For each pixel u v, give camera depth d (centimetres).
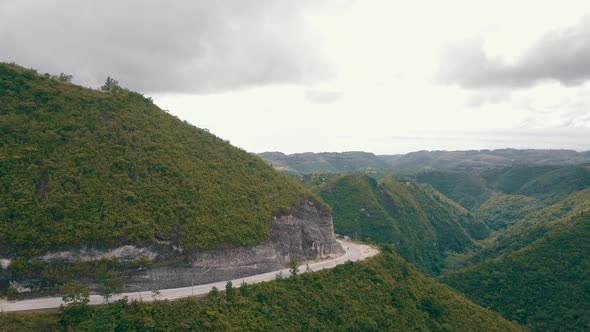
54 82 9256
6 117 7931
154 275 7025
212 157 9962
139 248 7025
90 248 6744
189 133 10344
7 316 5609
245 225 8550
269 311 7125
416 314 8850
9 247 6431
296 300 7662
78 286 6088
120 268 6812
